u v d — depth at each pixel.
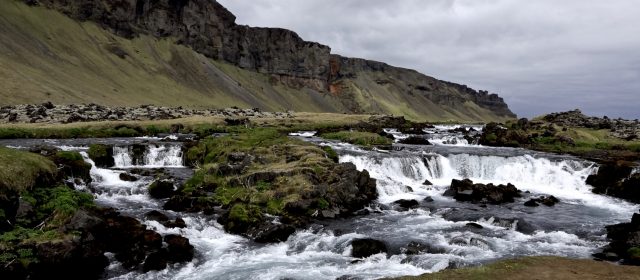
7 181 24.70
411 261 23.95
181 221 28.77
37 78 147.50
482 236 28.58
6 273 19.00
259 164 43.25
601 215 35.88
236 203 32.78
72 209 25.59
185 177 43.28
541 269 20.08
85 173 37.62
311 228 29.61
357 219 32.50
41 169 28.64
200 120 95.69
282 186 35.47
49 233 22.17
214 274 22.34
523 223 31.16
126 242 24.19
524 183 51.69
